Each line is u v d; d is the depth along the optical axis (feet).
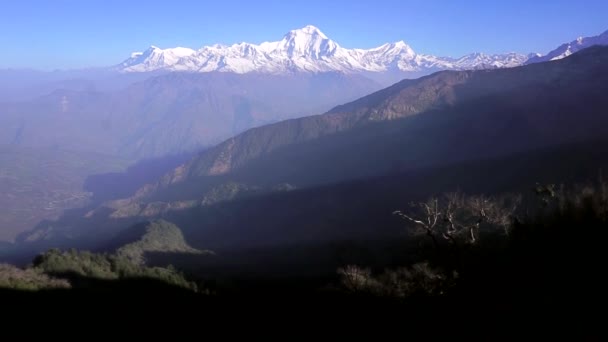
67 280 131.85
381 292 93.66
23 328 84.48
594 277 51.98
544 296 51.26
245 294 147.74
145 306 113.91
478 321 52.49
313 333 77.36
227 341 84.53
